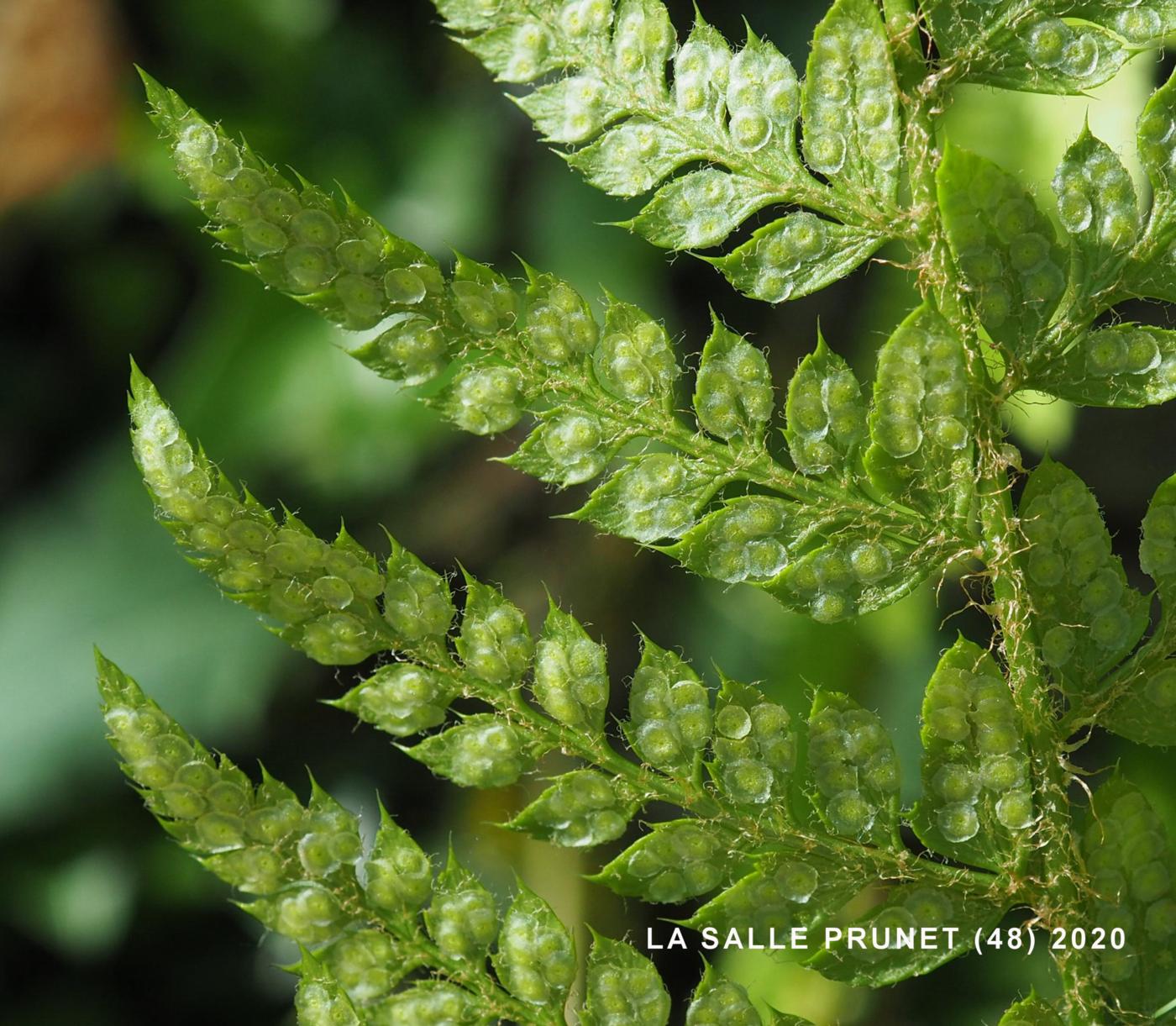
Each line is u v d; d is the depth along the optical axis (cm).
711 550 13
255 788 13
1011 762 13
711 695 17
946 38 13
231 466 18
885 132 13
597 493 13
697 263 18
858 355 18
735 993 12
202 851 13
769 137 13
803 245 13
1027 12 13
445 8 13
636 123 13
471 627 13
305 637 13
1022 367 13
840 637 17
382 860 13
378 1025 13
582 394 13
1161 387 13
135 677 18
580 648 13
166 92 12
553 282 13
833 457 13
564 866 17
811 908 13
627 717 18
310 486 18
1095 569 13
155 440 13
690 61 13
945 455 13
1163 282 13
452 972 13
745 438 13
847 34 13
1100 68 13
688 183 13
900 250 16
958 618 17
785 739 13
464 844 18
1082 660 13
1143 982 13
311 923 13
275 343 18
